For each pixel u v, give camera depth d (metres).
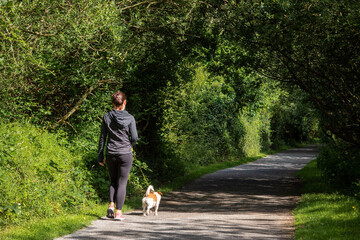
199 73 23.53
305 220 7.70
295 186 15.97
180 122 20.33
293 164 28.70
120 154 7.38
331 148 15.52
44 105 10.78
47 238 5.76
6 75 8.24
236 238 6.04
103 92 11.27
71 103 10.88
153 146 16.78
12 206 6.59
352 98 13.28
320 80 13.53
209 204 11.20
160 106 15.70
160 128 17.03
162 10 13.34
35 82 9.93
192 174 19.75
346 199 10.64
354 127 14.11
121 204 7.59
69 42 8.98
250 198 12.51
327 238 5.93
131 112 13.95
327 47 11.53
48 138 9.26
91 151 10.46
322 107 13.76
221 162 28.50
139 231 6.47
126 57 11.32
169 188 14.40
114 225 7.00
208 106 29.05
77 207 8.41
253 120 37.44
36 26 8.78
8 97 8.58
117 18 10.33
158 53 14.07
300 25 11.58
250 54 13.89
